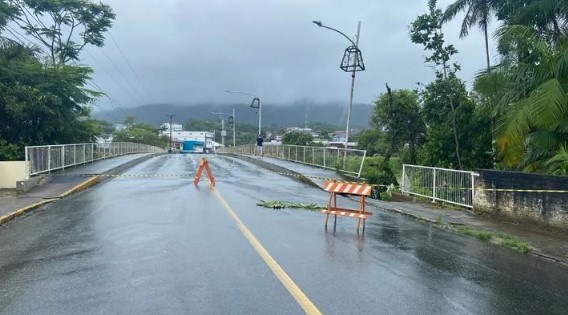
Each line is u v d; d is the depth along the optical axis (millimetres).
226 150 78375
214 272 7363
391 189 20016
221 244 9273
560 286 7375
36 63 30344
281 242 9695
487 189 14188
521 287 7242
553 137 14375
